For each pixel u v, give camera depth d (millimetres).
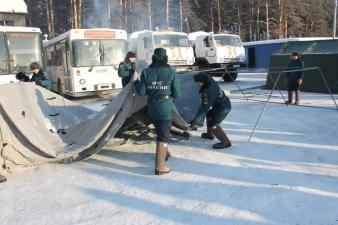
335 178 4715
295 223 3646
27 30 12250
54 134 6188
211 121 6184
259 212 3889
